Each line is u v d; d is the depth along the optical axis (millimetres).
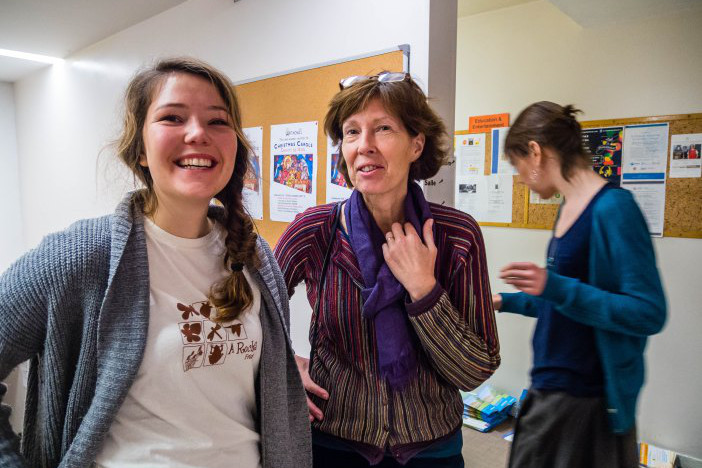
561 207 1311
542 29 2662
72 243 728
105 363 711
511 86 2801
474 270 946
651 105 2348
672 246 2334
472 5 2754
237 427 840
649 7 2207
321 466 1077
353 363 984
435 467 991
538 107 1326
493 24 2842
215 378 809
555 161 1258
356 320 960
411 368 926
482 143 2936
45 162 4070
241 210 935
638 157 2393
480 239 967
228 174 835
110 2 2543
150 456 731
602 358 1108
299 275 1070
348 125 928
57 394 716
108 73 3158
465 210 3043
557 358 1207
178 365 762
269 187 2188
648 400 2445
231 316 824
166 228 830
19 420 2660
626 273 1069
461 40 2982
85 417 702
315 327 1065
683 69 2250
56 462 725
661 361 2396
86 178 3484
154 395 749
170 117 775
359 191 970
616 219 1102
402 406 952
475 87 2943
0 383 716
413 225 935
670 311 2359
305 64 1966
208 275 854
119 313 731
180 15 2580
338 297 977
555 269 1255
